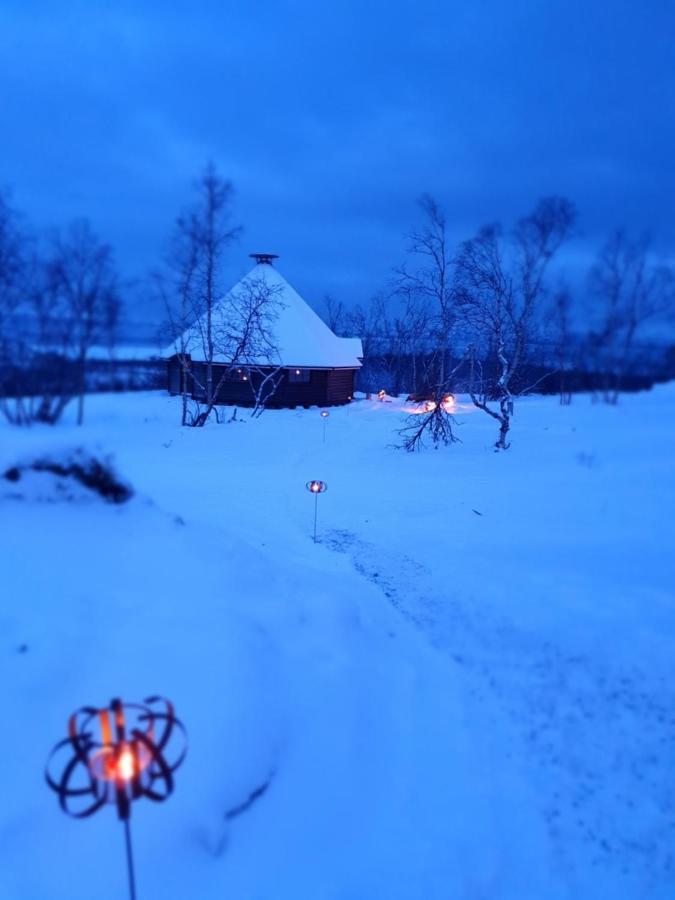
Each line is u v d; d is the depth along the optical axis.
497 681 4.83
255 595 5.02
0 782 3.09
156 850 3.03
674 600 6.16
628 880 3.20
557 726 4.32
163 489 10.49
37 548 4.45
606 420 10.88
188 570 4.78
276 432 18.34
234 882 3.03
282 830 3.33
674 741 4.18
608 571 6.91
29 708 3.39
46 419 6.46
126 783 2.31
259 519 8.89
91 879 2.89
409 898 3.06
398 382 39.94
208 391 20.66
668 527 8.10
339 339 30.14
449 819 3.54
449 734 4.20
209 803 3.24
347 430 19.09
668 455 10.48
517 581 6.68
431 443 15.96
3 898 2.76
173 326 18.14
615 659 5.12
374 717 4.23
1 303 6.59
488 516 9.06
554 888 3.15
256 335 26.08
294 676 4.27
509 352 15.52
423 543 7.95
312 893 3.05
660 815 3.59
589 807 3.65
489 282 14.03
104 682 3.61
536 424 16.48
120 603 4.21
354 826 3.43
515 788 3.77
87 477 5.04
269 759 3.60
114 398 14.70
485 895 3.11
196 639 4.02
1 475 4.88
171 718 2.50
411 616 5.91
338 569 6.96
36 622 3.87
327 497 10.32
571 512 8.81
